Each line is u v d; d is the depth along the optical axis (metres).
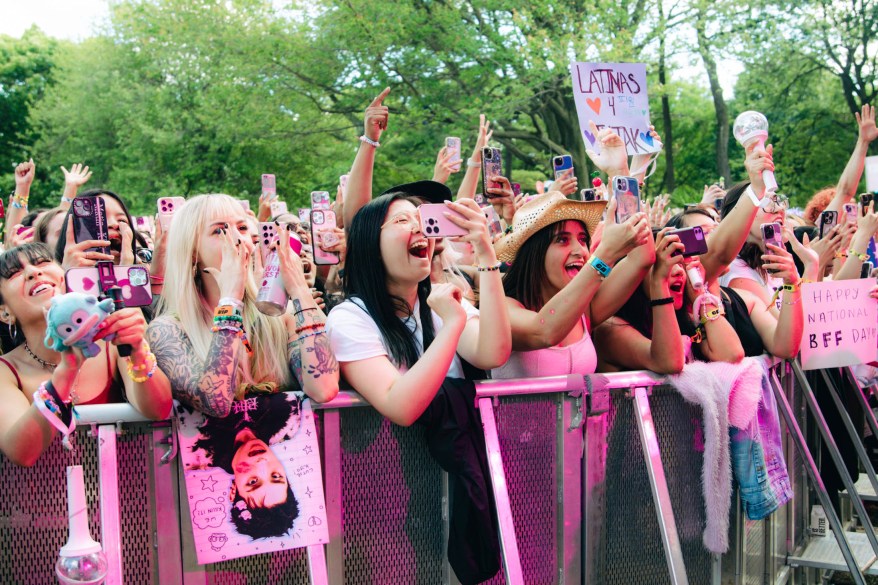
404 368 2.65
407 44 21.36
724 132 24.64
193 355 2.35
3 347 2.64
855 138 26.09
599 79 3.82
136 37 25.27
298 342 2.45
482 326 2.65
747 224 3.58
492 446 2.66
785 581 3.91
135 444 2.29
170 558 2.32
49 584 2.24
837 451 3.90
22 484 2.22
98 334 1.97
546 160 23.61
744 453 3.20
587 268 2.76
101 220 2.47
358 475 2.56
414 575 2.65
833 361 3.82
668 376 3.06
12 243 3.97
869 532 3.86
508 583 2.56
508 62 20.89
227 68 22.64
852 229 4.46
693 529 3.18
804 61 24.94
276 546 2.38
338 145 25.45
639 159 3.95
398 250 2.63
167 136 23.33
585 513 2.88
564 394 2.82
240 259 2.34
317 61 21.69
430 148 22.27
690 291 3.43
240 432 2.36
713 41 22.72
